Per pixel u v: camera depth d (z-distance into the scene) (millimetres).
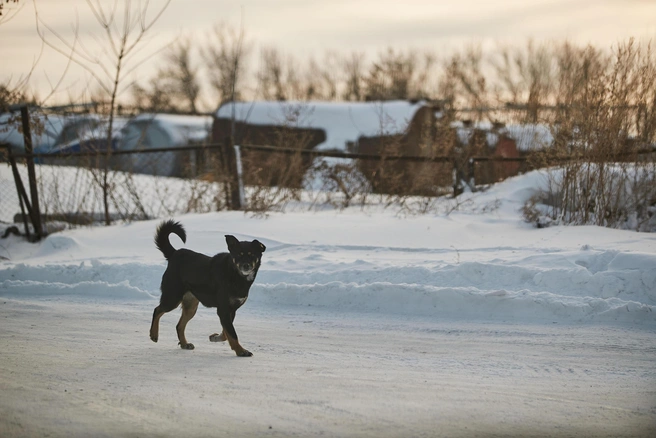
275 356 7094
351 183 15891
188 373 6387
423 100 25469
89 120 16281
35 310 9359
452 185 16328
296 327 8453
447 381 6125
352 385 5973
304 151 16125
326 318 8898
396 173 16859
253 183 15695
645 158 13438
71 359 6867
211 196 16078
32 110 15797
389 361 6875
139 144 19188
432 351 7273
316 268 10578
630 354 7016
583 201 13258
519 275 9367
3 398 5484
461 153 16891
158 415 5156
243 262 6934
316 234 12664
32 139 15875
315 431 4844
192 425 4949
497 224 13359
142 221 14711
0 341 7629
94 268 11102
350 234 12641
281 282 10109
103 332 8203
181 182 18172
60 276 11086
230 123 26172
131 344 7625
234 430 4855
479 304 8891
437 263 10258
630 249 10383
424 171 16281
